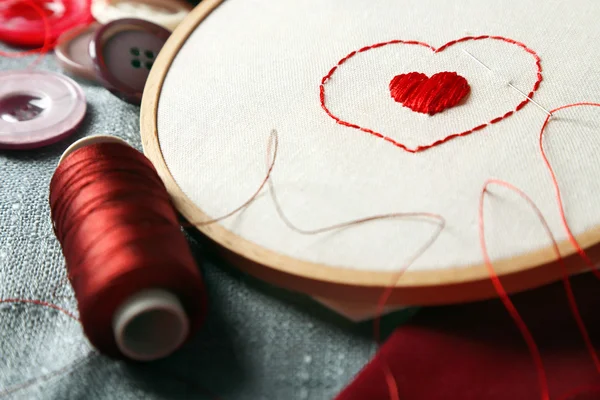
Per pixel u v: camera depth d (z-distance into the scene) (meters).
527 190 0.30
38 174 0.33
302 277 0.29
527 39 0.33
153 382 0.28
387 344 0.29
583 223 0.29
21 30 0.37
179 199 0.30
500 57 0.33
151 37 0.36
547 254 0.28
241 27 0.35
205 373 0.29
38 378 0.29
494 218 0.29
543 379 0.28
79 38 0.37
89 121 0.35
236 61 0.34
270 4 0.36
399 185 0.30
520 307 0.29
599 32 0.33
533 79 0.32
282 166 0.31
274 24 0.35
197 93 0.33
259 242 0.29
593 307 0.29
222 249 0.30
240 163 0.31
